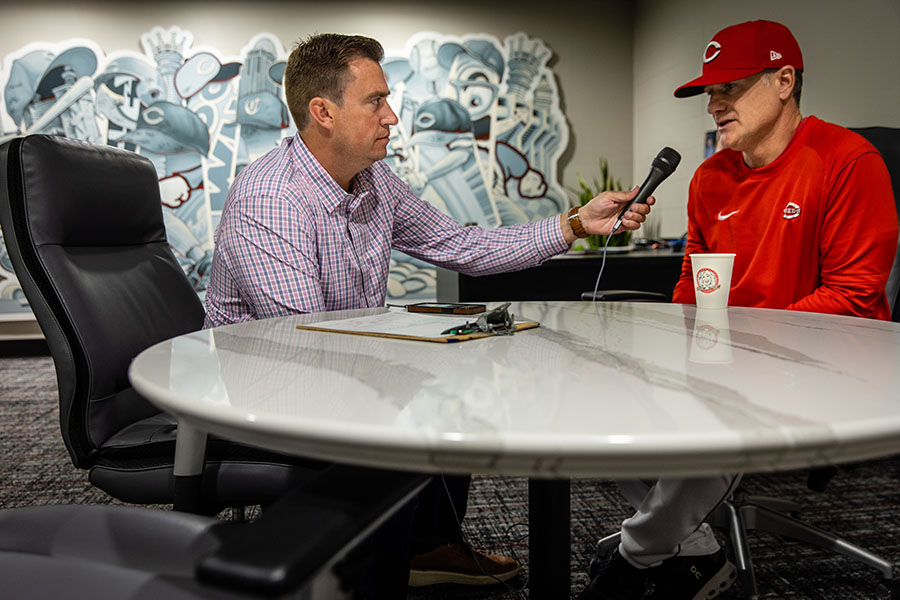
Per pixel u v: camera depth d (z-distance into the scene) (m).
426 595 1.52
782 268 1.64
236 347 0.87
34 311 1.09
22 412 3.20
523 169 5.19
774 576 1.57
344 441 0.49
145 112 4.86
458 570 1.55
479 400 0.57
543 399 0.57
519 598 1.51
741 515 1.59
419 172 5.09
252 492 1.03
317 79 1.42
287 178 1.41
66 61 4.80
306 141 1.50
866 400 0.55
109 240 1.31
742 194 1.73
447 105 5.09
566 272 2.76
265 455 1.04
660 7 4.74
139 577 0.60
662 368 0.71
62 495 2.16
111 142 4.85
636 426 0.48
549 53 5.16
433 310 1.21
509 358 0.78
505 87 5.14
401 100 5.06
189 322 1.42
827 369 0.69
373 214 1.57
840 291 1.55
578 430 0.47
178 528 0.67
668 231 4.70
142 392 0.65
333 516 0.46
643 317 1.15
